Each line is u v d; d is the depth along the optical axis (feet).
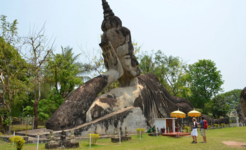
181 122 72.02
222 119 92.32
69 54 88.69
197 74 136.98
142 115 52.65
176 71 117.60
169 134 45.37
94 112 44.01
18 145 26.32
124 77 59.21
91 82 47.06
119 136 34.73
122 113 47.52
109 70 53.78
